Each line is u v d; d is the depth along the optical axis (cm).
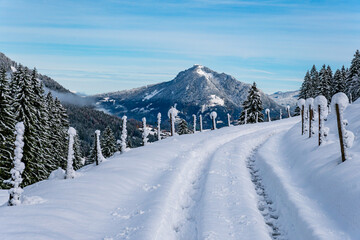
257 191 1099
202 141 2156
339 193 752
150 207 799
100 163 1381
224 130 3038
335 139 1366
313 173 1007
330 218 695
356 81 5591
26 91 2723
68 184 940
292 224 746
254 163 1569
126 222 713
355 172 781
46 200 773
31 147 2677
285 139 2152
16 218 623
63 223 644
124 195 924
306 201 833
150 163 1359
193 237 728
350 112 1783
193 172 1370
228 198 944
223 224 745
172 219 795
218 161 1521
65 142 4319
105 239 617
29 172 2698
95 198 844
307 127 1844
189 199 1009
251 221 758
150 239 604
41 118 3194
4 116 2517
